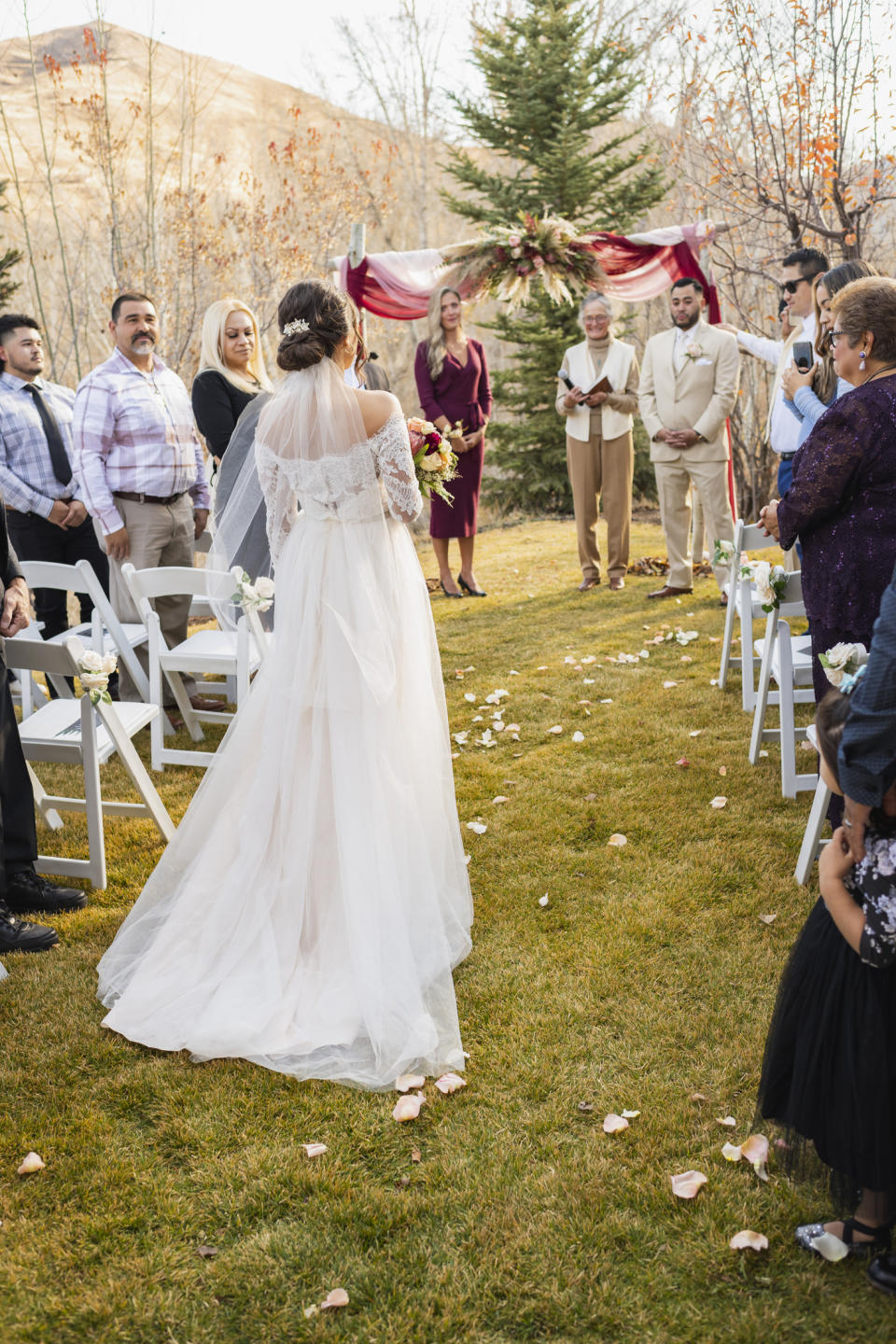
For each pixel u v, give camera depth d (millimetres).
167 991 2812
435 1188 2174
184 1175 2240
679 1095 2412
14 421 5574
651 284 8461
